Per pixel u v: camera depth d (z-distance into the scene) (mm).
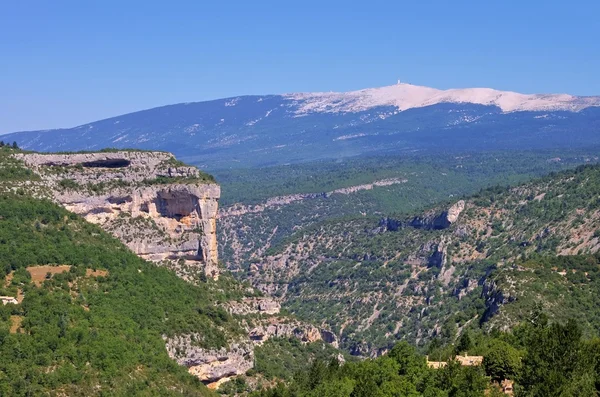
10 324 181000
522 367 179125
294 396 196000
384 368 194750
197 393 194375
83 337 184000
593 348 180375
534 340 183500
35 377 170125
